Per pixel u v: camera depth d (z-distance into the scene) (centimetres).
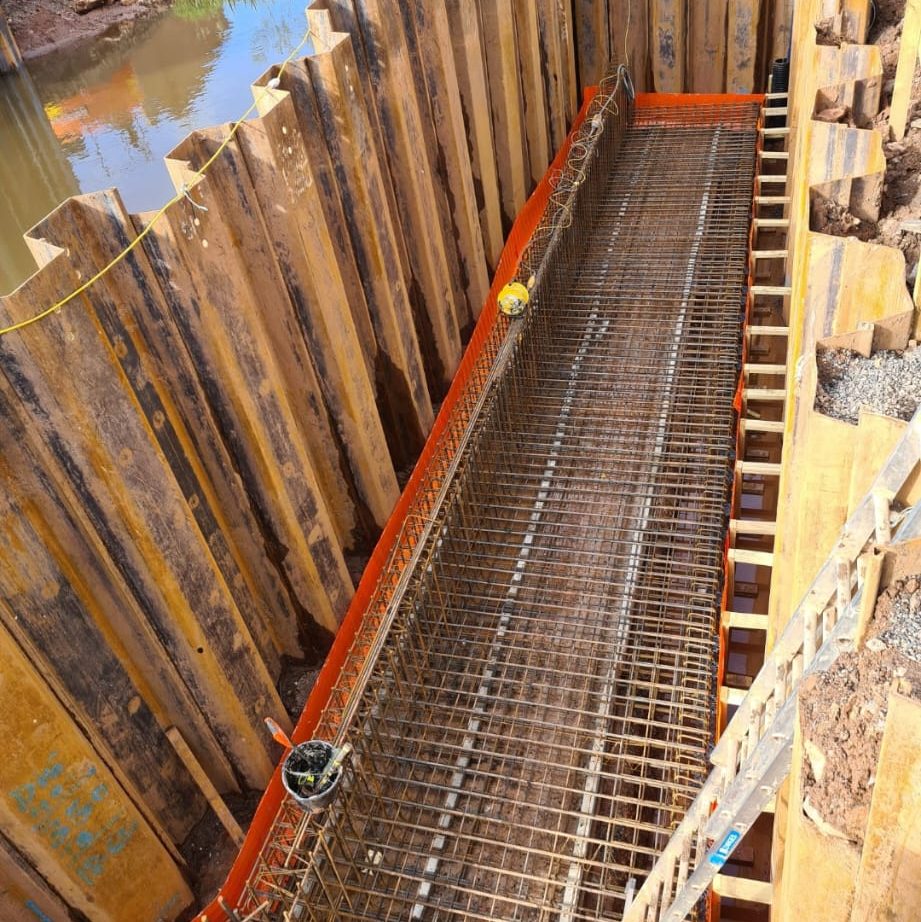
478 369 934
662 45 1412
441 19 899
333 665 694
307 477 694
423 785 620
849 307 496
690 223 1166
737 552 729
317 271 687
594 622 717
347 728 593
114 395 506
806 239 571
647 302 1040
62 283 474
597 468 847
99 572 532
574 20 1427
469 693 668
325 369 732
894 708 223
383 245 802
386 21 784
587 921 543
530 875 555
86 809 506
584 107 1492
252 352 627
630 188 1259
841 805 271
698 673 663
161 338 565
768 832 616
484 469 815
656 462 836
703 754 605
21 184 1331
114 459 509
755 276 1132
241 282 617
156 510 543
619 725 657
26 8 1823
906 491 293
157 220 533
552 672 676
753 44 1387
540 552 775
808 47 871
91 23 1862
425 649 705
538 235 1053
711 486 810
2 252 1175
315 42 729
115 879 536
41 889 496
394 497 842
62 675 510
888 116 695
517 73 1138
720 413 881
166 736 592
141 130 1459
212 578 595
